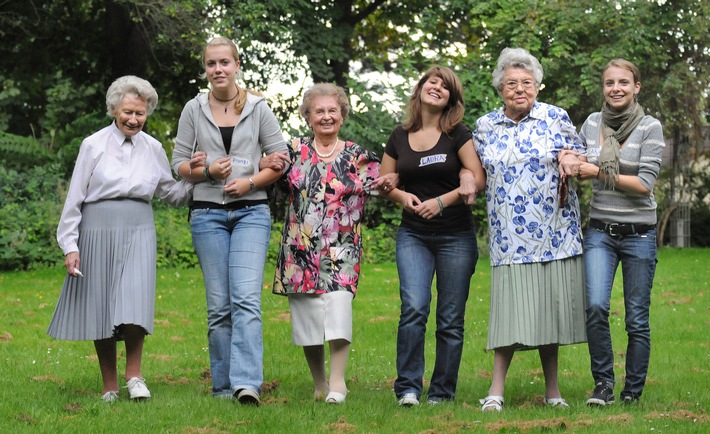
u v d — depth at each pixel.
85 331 6.00
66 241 6.00
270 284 13.24
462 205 6.14
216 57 6.13
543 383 6.98
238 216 6.15
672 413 5.68
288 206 6.29
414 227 6.15
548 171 5.96
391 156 6.27
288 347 8.59
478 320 10.24
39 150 19.59
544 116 6.03
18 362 7.74
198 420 5.51
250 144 6.18
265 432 5.24
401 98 20.50
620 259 6.09
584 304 6.03
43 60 23.03
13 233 16.45
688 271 15.13
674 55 22.05
